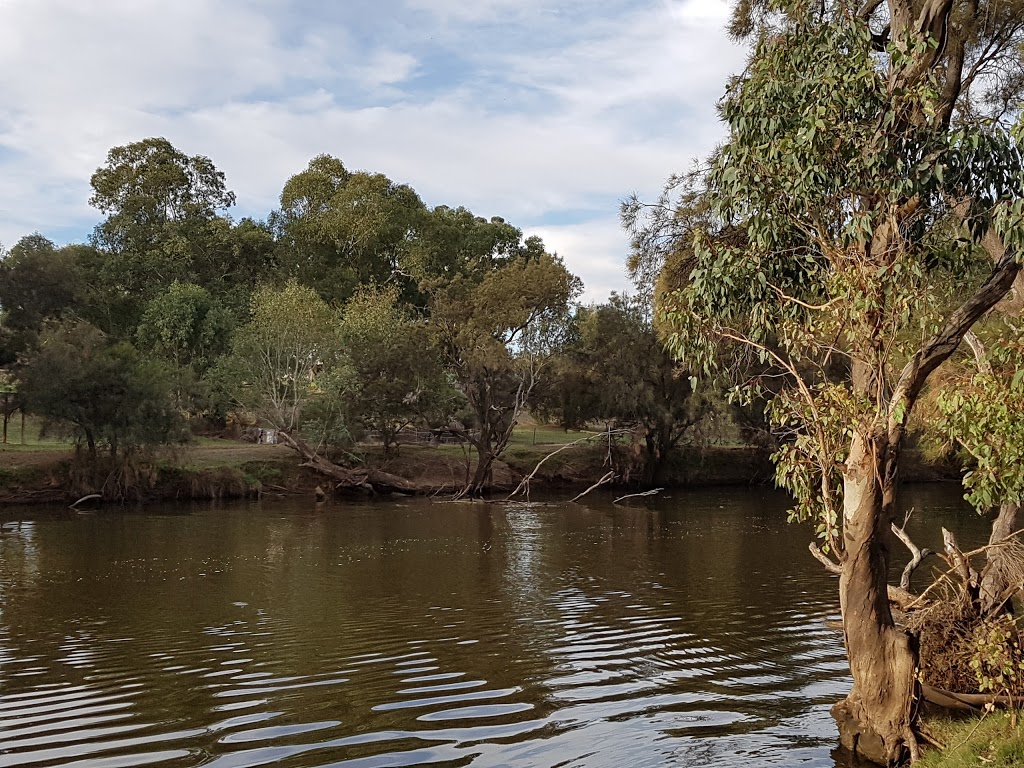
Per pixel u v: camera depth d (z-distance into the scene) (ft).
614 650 55.47
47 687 47.44
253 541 114.32
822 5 44.04
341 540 115.96
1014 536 43.65
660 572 88.07
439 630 61.46
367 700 44.88
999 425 34.24
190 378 193.67
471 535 121.80
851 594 36.50
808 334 36.65
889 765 35.32
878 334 34.71
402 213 302.25
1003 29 52.37
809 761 36.01
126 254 273.54
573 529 129.29
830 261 37.52
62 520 139.13
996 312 50.93
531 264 200.64
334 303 269.85
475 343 195.00
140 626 63.10
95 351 170.60
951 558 44.93
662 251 69.05
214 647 56.49
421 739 38.93
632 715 42.24
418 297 297.53
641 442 223.92
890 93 35.65
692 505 170.71
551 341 204.54
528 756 36.76
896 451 36.27
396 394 194.49
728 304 39.40
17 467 165.89
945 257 37.91
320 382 200.64
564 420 217.97
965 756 32.17
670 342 40.91
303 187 298.76
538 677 49.14
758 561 95.50
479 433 204.03
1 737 39.55
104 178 293.23
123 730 40.42
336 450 203.21
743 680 48.32
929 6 39.06
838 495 40.19
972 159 34.81
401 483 194.90
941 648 41.65
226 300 266.16
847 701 38.70
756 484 226.79
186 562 95.81
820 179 35.04
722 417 206.69
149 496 172.04
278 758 36.70
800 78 37.55
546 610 68.74
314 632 60.95
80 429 169.27
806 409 37.93
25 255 207.51
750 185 37.09
